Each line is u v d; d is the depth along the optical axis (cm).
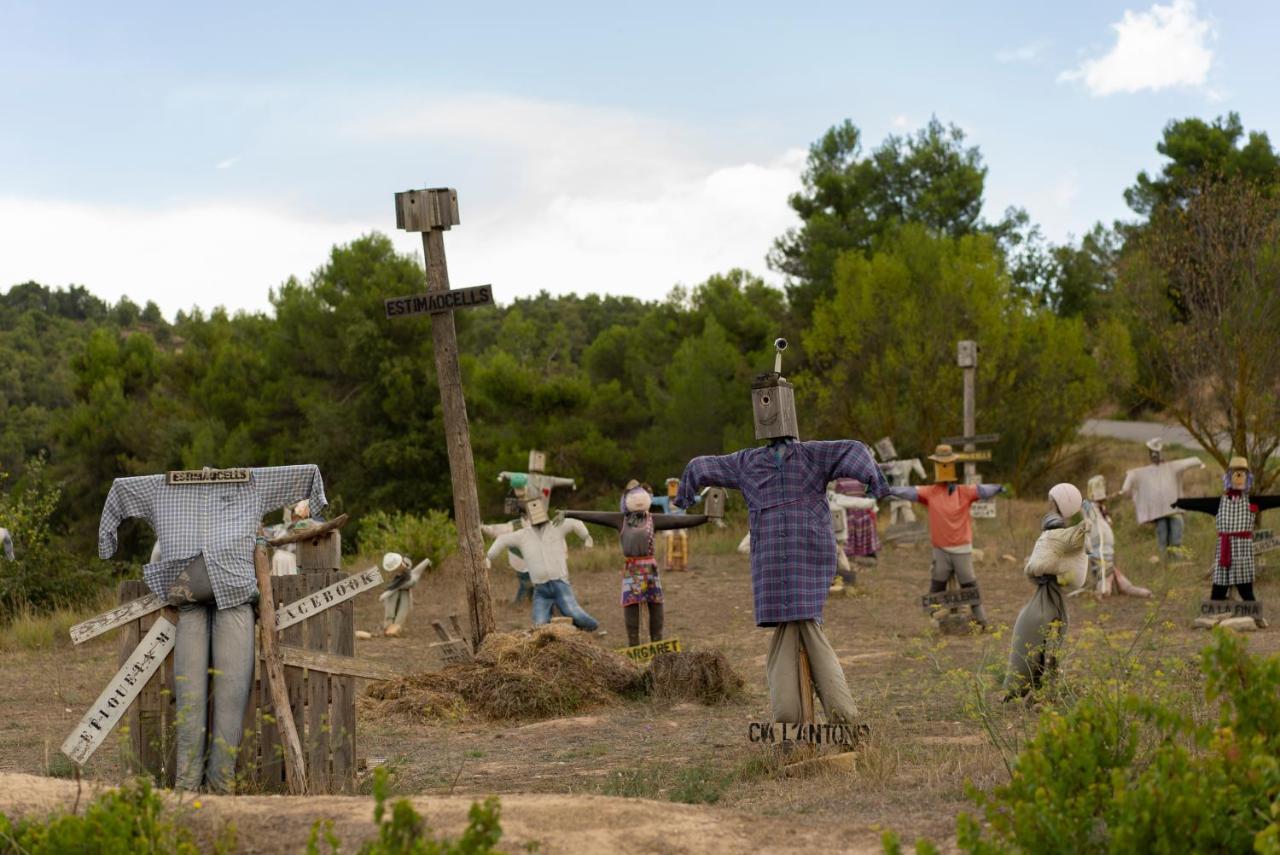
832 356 3189
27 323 8206
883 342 3041
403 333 3591
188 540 686
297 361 3781
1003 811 467
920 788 616
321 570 718
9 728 995
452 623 1241
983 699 777
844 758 716
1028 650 871
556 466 3559
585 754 848
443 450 3500
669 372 3600
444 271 1223
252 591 690
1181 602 1496
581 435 3641
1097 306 4475
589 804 517
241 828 498
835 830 511
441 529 2073
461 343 3722
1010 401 3030
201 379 4312
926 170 4494
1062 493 879
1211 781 403
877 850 482
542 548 1336
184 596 682
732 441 3192
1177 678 799
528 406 3678
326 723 703
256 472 707
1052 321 3033
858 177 4503
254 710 702
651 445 3575
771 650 782
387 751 877
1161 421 4509
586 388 3706
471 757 849
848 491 1961
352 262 3666
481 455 3534
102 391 4109
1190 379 2245
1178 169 4512
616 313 7794
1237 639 444
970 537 1411
